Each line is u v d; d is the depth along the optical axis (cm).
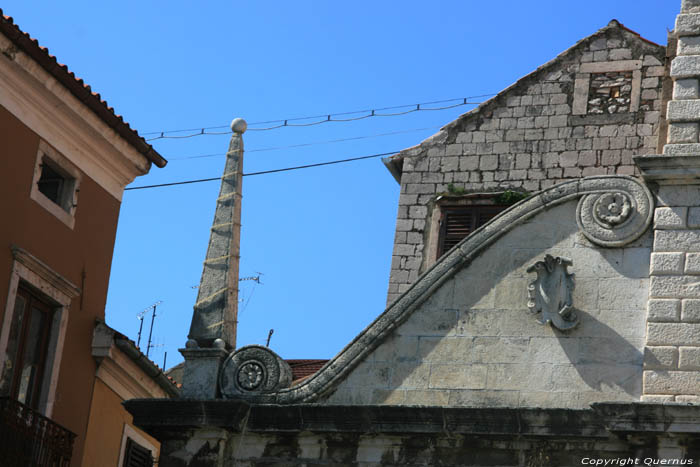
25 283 2325
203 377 2083
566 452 1902
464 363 2006
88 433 2475
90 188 2544
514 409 1905
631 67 2602
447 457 1944
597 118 2583
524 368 1980
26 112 2355
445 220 2594
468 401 1981
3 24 2225
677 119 2045
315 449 2002
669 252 1975
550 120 2609
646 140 2538
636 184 2023
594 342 1964
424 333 2041
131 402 2053
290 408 2005
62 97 2402
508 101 2648
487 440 1936
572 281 2003
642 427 1848
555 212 2052
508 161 2602
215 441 2023
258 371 2073
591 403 1877
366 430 1970
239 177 2212
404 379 2020
